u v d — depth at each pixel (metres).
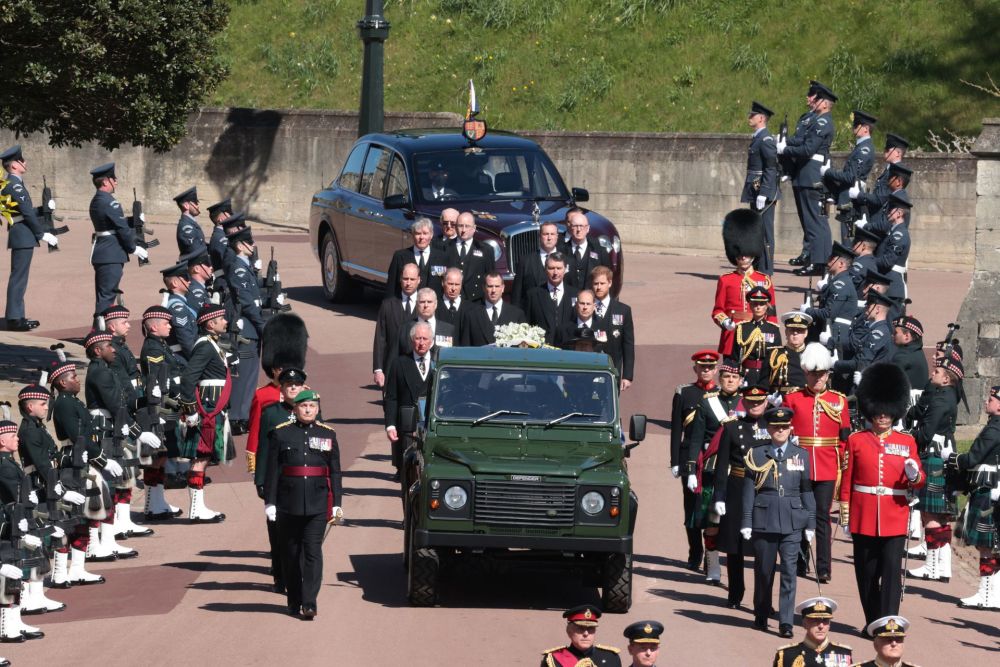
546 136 125.44
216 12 76.69
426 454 48.12
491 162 91.31
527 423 49.53
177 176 135.62
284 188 133.50
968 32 128.12
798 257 111.12
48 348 83.19
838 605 49.75
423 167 90.38
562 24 137.38
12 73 68.06
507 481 46.47
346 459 65.50
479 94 132.75
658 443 68.69
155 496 58.38
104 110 74.31
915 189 117.44
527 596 49.25
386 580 50.28
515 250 84.00
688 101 129.38
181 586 49.38
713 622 46.78
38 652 42.47
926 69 126.81
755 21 133.75
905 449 46.19
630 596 47.12
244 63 141.88
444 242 69.88
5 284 101.56
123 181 136.38
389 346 63.78
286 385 46.34
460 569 52.25
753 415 46.62
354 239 94.56
